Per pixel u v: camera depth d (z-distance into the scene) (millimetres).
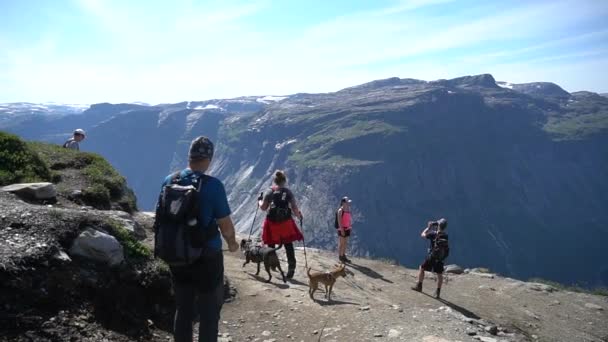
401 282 10062
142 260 5121
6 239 4121
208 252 3146
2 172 7141
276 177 7738
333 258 11359
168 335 4703
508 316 8703
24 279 3785
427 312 6859
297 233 7684
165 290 5082
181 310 3273
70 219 4727
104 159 10102
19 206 4883
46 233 4391
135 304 4691
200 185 3195
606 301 10688
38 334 3557
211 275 3203
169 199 3125
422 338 5301
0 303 3521
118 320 4348
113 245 4730
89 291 4246
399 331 5449
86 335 3855
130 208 9141
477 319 7711
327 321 5691
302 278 8102
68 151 9992
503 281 11391
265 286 7082
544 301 10008
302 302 6445
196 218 3094
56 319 3777
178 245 3025
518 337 7367
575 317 9375
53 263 4133
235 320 5582
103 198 8141
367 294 7965
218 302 3336
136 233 7262
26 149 8125
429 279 10922
